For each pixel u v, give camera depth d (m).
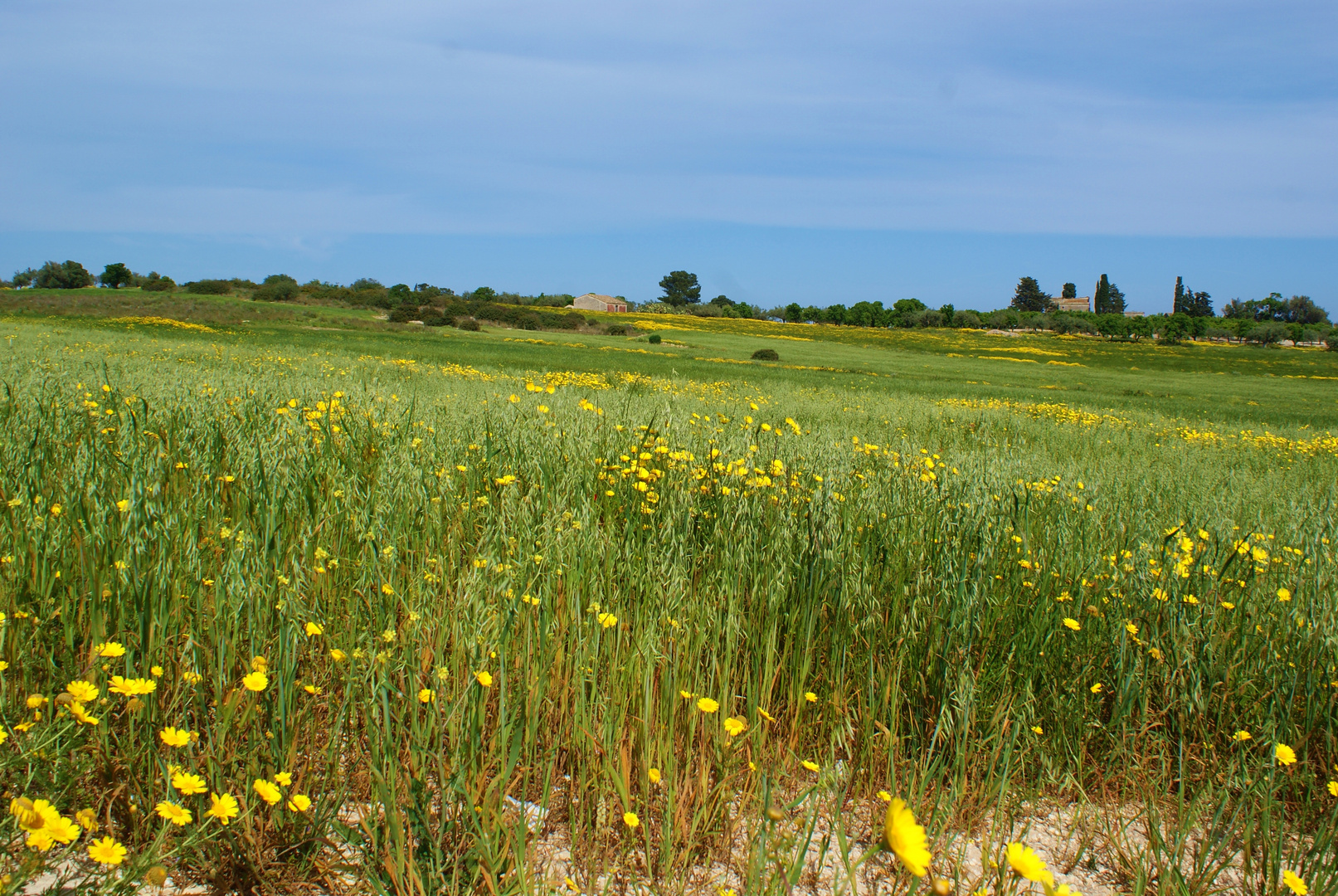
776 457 4.66
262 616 2.23
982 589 2.81
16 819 1.44
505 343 54.56
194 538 2.51
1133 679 2.52
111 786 1.76
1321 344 118.81
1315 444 14.09
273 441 3.88
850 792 2.20
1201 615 2.81
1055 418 18.16
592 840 1.82
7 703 1.80
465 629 2.29
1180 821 2.08
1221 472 8.19
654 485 3.88
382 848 1.73
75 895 1.48
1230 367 78.62
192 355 16.36
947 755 2.31
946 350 83.31
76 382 6.06
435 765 1.90
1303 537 3.78
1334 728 2.44
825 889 1.81
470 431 4.93
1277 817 2.22
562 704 2.16
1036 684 2.61
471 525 3.33
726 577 2.85
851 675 2.61
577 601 2.53
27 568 2.27
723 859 1.90
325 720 2.15
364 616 2.45
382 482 3.45
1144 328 129.00
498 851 1.69
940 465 5.23
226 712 1.89
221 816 1.53
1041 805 2.29
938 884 1.07
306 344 34.38
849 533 3.15
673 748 2.05
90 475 3.05
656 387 18.56
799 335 98.81
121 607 2.12
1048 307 179.75
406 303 90.25
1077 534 3.77
